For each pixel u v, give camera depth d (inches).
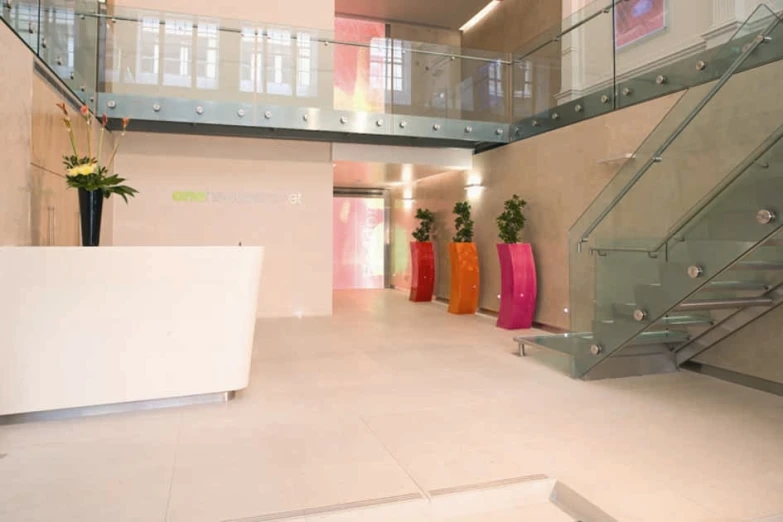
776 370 161.9
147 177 299.0
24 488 95.5
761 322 166.7
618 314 164.1
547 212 286.4
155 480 99.0
